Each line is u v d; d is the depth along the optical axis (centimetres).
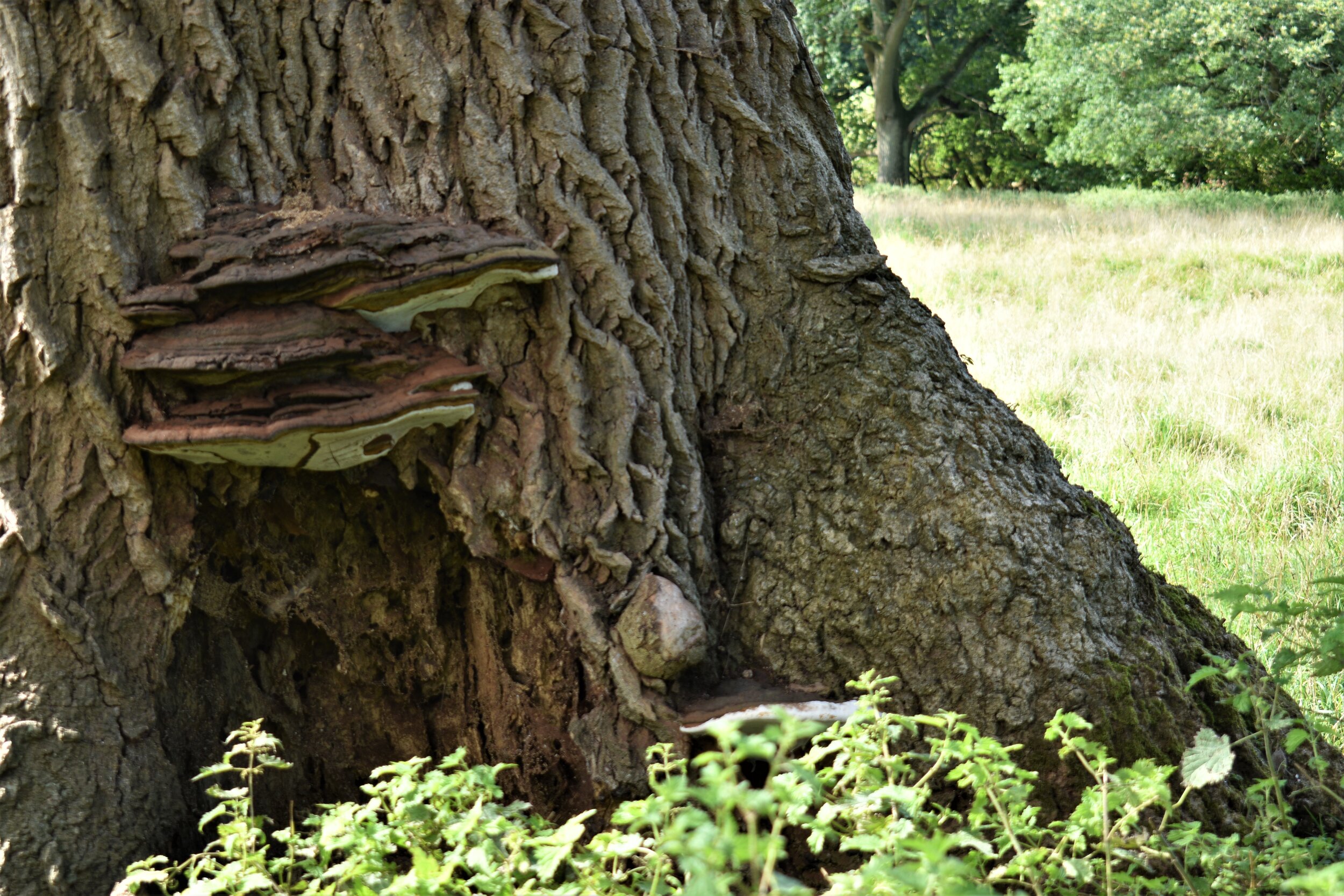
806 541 249
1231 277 1239
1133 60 2530
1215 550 489
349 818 185
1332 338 885
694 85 254
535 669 238
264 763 195
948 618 239
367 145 226
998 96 3031
